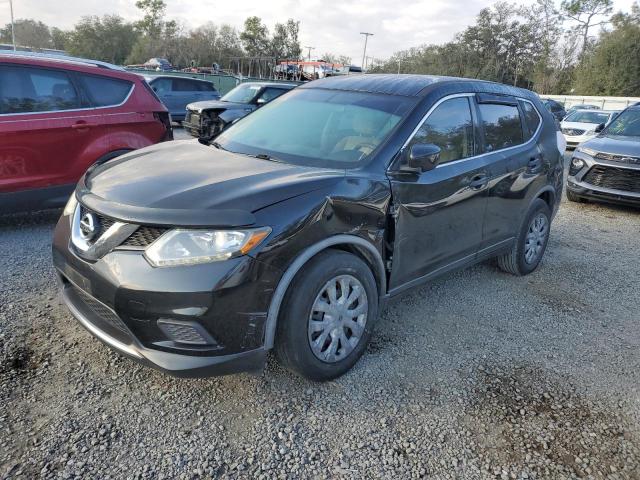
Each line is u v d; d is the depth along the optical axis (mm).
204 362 2504
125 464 2348
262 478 2332
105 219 2621
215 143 3879
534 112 4879
